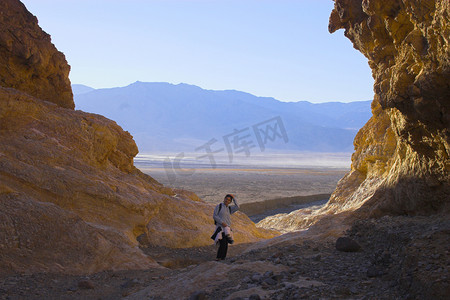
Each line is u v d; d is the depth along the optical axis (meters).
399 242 6.64
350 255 7.29
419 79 6.45
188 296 5.74
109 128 13.09
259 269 6.54
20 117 10.73
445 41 5.58
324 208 18.56
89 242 8.65
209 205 14.64
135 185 12.71
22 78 13.16
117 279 7.79
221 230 9.04
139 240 11.05
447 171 7.40
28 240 8.08
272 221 20.41
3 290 6.62
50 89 14.23
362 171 18.42
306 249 8.23
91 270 8.15
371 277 5.64
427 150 7.78
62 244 8.35
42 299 6.38
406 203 8.84
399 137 9.30
